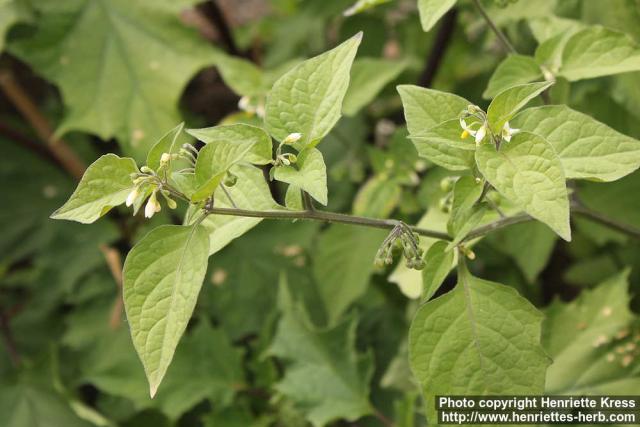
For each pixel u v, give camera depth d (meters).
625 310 0.70
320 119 0.55
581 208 0.63
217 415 0.79
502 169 0.52
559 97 0.68
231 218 0.56
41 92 1.06
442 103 0.56
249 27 1.10
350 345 0.76
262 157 0.55
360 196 0.77
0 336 0.94
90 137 1.02
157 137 0.81
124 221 0.94
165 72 0.83
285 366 0.79
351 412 0.74
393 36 1.05
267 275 0.89
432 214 0.66
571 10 0.73
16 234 0.95
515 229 0.78
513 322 0.56
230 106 1.04
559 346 0.70
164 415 0.87
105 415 0.87
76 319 0.91
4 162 0.98
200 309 0.89
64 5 0.84
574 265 0.89
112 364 0.84
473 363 0.57
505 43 0.64
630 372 0.68
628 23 0.71
